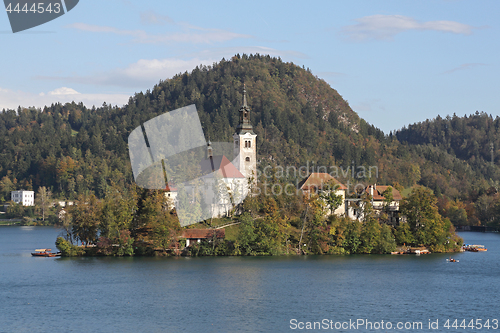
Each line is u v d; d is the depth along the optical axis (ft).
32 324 325.62
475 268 533.96
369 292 419.74
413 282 460.14
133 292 408.26
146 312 352.28
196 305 371.15
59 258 573.33
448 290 431.02
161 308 362.53
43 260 564.30
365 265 536.83
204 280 451.12
